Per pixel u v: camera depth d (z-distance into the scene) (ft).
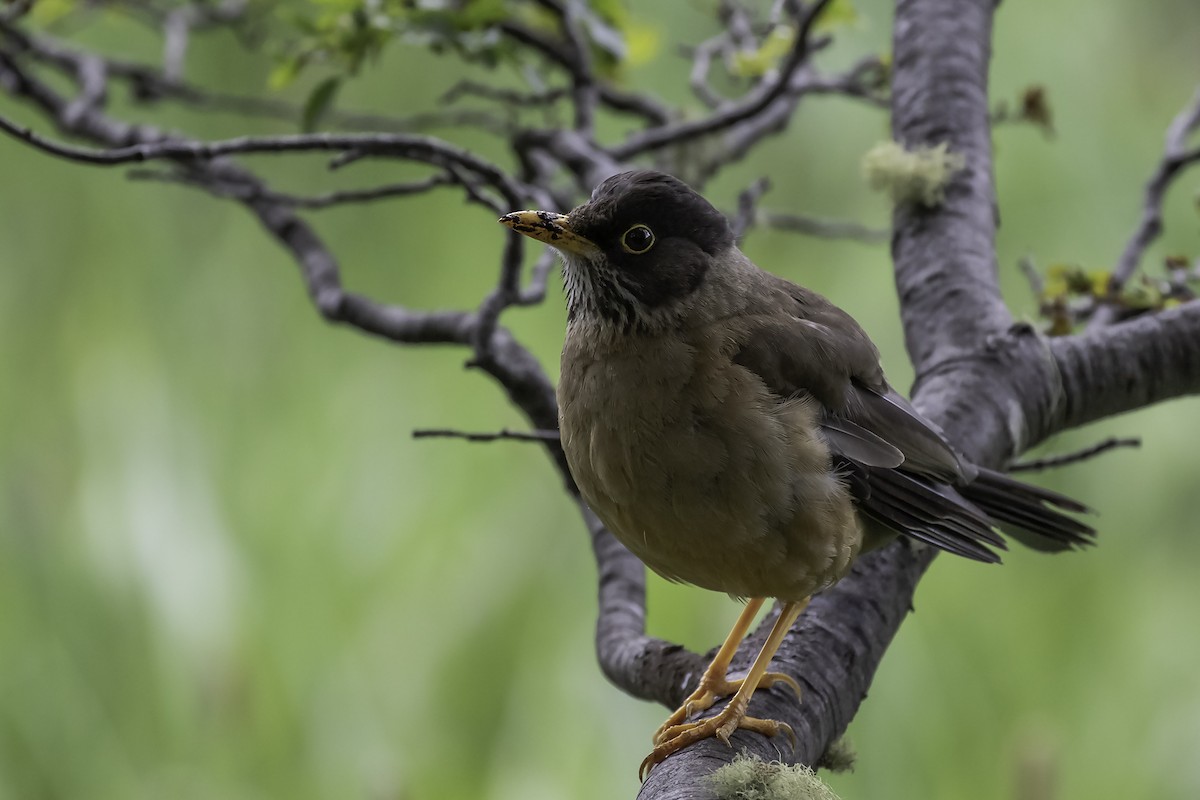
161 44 41.27
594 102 32.83
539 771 31.89
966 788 33.04
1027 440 25.88
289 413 34.81
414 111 39.45
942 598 34.55
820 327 23.61
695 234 23.08
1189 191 36.24
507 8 31.42
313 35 30.53
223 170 31.89
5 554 32.83
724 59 36.94
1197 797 33.60
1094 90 36.91
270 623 32.78
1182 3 37.06
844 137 37.29
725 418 22.03
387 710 32.50
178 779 32.35
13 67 33.58
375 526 33.58
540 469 33.81
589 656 32.63
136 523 32.78
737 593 23.18
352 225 37.24
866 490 22.91
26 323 35.04
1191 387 26.43
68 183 35.55
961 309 26.68
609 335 22.81
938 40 29.71
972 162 28.48
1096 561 35.14
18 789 32.17
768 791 18.42
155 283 35.53
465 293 36.06
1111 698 34.12
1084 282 28.43
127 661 32.78
